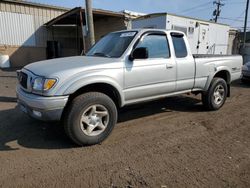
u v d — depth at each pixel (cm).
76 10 1611
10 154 377
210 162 357
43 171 329
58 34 2130
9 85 986
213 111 625
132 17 1850
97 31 2114
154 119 552
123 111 609
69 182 304
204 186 298
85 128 406
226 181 309
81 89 411
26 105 392
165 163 353
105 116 421
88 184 300
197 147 409
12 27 1858
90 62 418
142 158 367
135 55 437
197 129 493
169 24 1302
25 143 416
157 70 480
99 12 1672
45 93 367
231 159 367
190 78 552
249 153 388
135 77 450
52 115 373
